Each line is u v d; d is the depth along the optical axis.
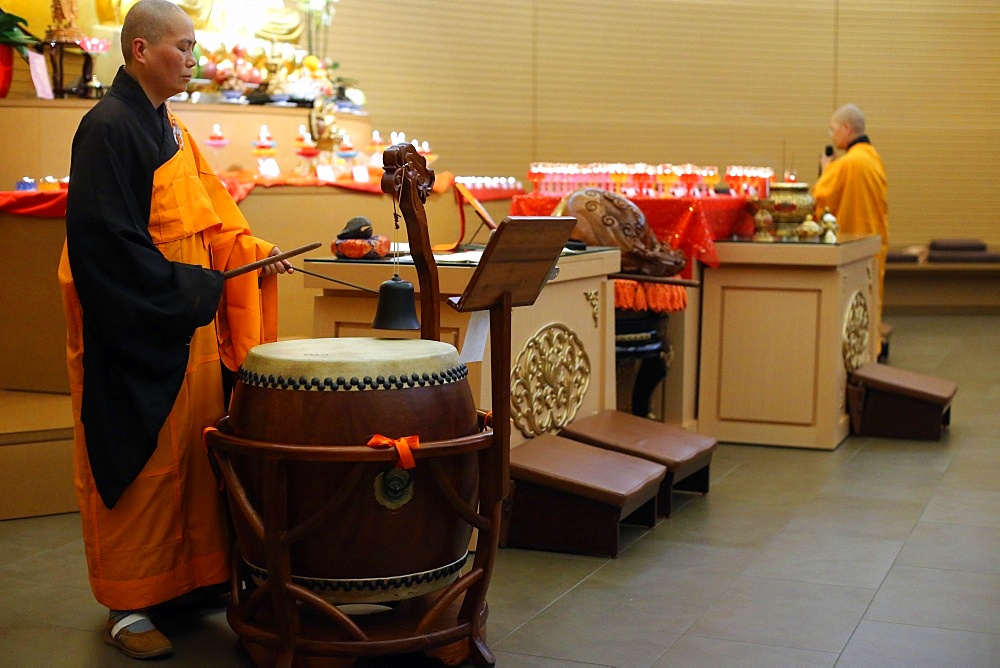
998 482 4.49
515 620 3.00
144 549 2.74
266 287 3.01
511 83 9.23
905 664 2.72
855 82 10.17
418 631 2.55
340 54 8.32
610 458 3.78
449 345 2.66
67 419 4.11
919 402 5.27
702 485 4.32
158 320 2.57
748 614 3.05
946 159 10.34
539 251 2.60
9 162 5.11
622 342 4.64
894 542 3.70
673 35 9.74
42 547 3.63
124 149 2.63
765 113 10.03
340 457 2.38
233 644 2.86
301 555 2.51
